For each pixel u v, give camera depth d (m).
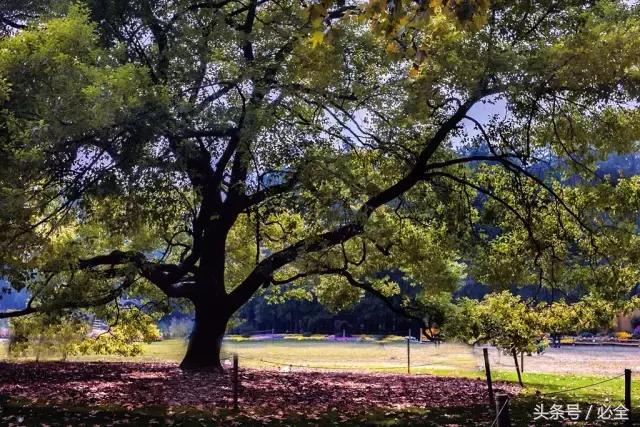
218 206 15.71
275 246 20.58
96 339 20.44
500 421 5.96
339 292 19.61
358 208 13.31
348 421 9.42
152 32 13.27
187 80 12.46
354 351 31.73
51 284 13.38
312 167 11.96
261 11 15.73
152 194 11.92
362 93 12.62
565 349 34.84
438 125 14.70
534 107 12.36
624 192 13.56
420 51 6.19
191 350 16.20
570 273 16.02
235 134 12.29
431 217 16.61
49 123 9.02
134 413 9.52
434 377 17.23
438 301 17.11
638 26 10.29
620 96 11.02
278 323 60.72
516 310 15.82
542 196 15.46
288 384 13.89
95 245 17.64
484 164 16.62
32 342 19.97
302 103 13.54
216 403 10.70
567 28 12.45
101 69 9.99
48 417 9.05
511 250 16.20
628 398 9.29
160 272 15.72
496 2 11.66
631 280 14.89
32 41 9.33
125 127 9.80
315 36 5.17
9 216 9.41
